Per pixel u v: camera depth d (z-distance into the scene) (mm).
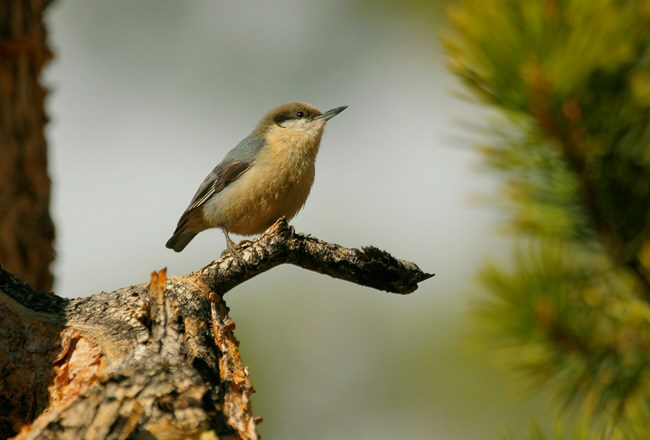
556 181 5699
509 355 5570
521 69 5297
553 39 5262
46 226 10320
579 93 5340
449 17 5516
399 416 11727
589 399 5441
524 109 5461
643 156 5488
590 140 5457
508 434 5980
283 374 11836
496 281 5570
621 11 5238
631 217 5574
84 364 5668
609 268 5598
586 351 5449
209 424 4840
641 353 5434
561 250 5543
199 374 5227
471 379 10961
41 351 5859
